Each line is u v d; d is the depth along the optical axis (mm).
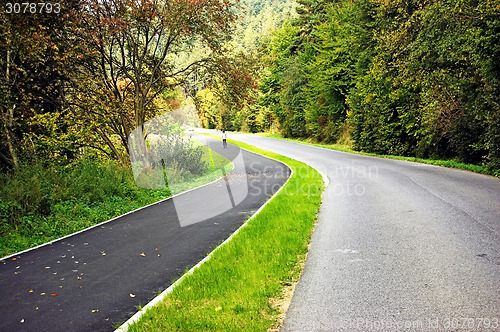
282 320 4145
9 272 6684
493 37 14398
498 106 15492
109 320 4570
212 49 19484
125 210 12133
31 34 13945
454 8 16469
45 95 17375
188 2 17125
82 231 9781
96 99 17016
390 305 4359
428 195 11141
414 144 27969
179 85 19719
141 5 16641
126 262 6918
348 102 36531
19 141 16047
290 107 57906
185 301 4738
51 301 5234
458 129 20422
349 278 5285
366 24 32969
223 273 5633
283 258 6188
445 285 4828
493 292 4539
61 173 14328
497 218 8031
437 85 20828
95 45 16438
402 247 6543
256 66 20391
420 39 19547
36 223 10156
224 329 3916
